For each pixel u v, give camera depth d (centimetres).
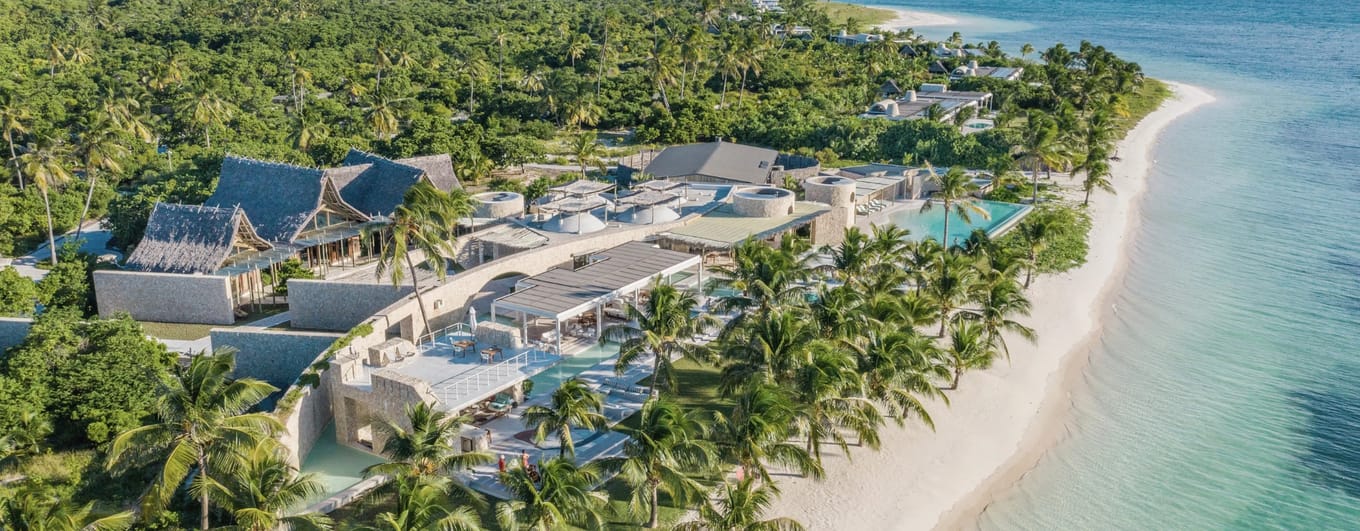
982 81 16562
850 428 4775
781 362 4766
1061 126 12100
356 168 8550
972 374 6175
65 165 10006
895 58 18725
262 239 7650
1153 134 14362
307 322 6862
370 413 5106
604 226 8069
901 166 11394
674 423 4031
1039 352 6594
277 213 7962
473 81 15012
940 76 17488
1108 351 6656
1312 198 10725
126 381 5041
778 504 4628
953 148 11844
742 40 16662
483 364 5666
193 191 8638
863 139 12438
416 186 6309
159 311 7031
